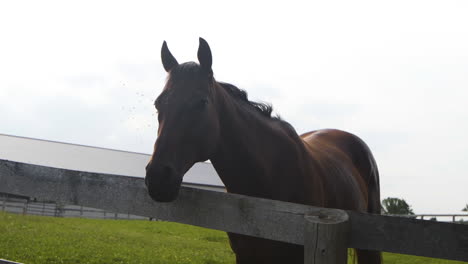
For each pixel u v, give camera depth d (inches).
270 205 75.3
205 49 95.0
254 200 76.9
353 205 129.2
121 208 87.4
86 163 1584.6
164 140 86.0
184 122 88.1
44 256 266.1
